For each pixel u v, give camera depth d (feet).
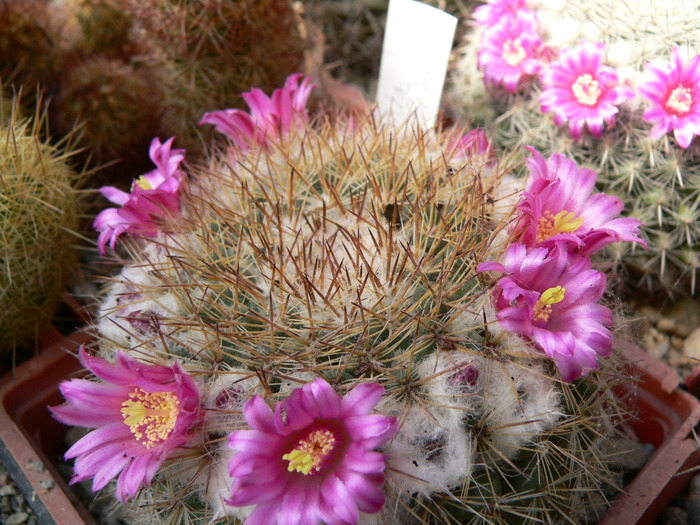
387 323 0.29
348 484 0.25
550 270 0.29
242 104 0.54
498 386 0.29
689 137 0.40
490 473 0.29
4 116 0.49
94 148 0.52
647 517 0.38
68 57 0.55
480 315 0.29
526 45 0.44
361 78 0.68
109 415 0.29
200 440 0.29
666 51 0.42
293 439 0.26
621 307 0.36
